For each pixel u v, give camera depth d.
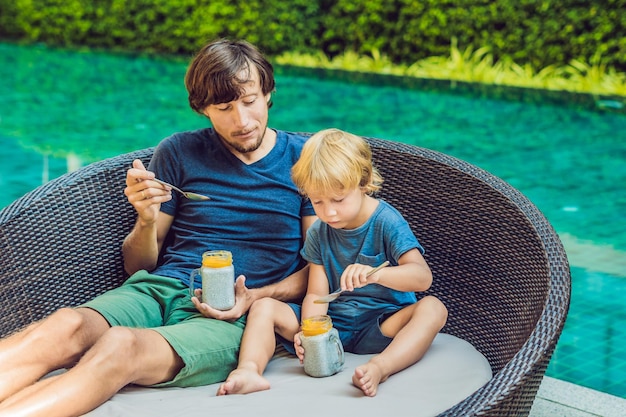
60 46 11.59
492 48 8.92
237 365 2.37
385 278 2.33
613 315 3.75
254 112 2.57
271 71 2.65
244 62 2.53
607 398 2.73
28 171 6.20
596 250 4.59
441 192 2.66
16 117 7.86
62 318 2.18
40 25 11.86
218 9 10.19
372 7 9.44
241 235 2.67
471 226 2.60
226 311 2.44
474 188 2.59
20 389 2.12
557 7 8.41
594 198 5.53
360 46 9.82
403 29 9.41
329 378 2.29
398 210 2.75
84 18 11.45
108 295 2.48
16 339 2.15
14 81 9.47
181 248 2.68
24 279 2.60
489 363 2.51
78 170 2.78
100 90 9.02
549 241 2.37
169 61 10.48
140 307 2.45
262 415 2.05
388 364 2.23
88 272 2.73
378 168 2.77
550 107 7.95
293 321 2.48
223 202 2.67
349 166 2.35
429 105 8.16
